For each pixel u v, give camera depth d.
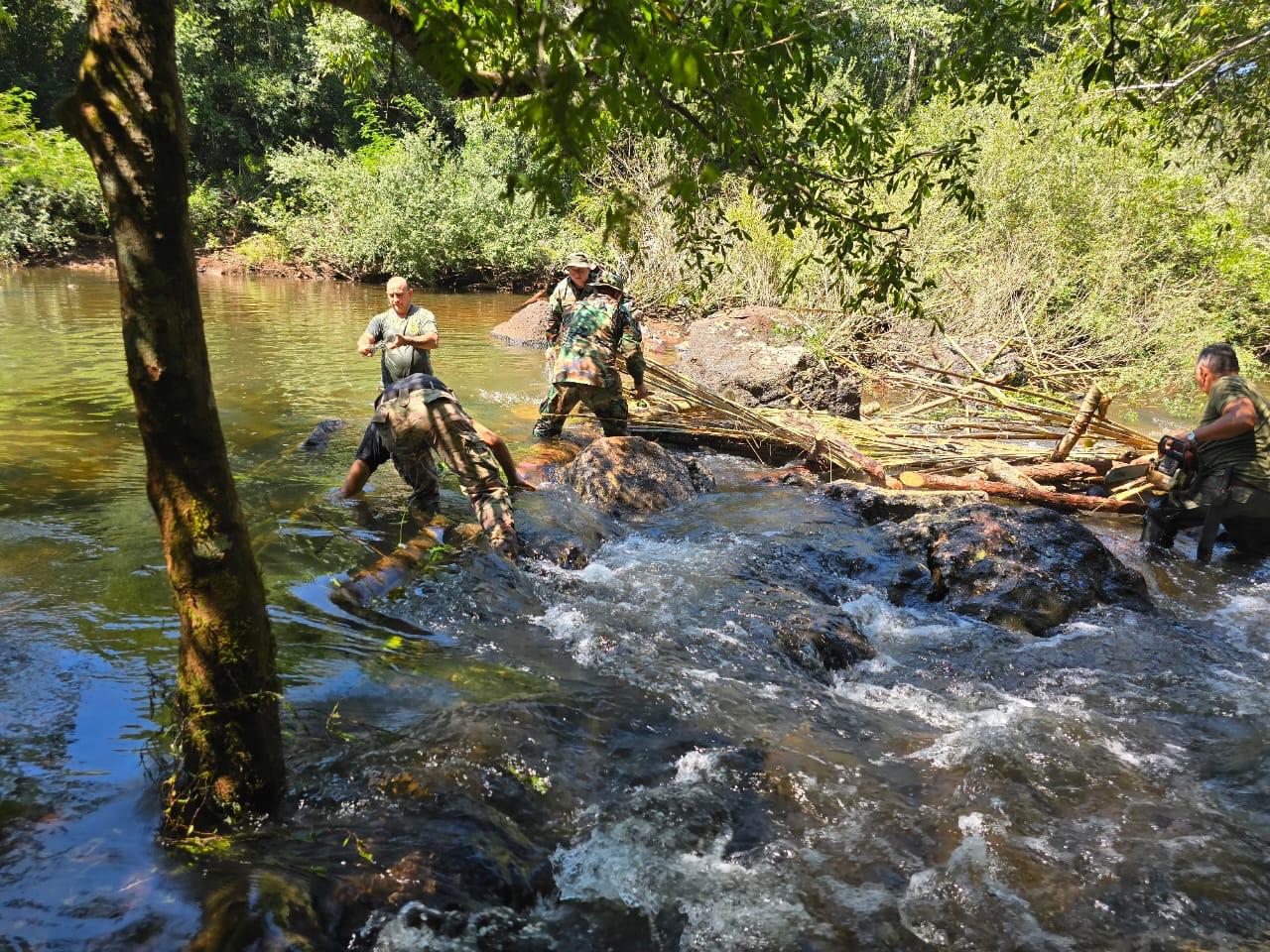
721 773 3.15
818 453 7.93
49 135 20.86
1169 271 13.79
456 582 4.59
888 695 4.04
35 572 4.32
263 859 2.36
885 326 13.80
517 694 3.54
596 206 7.61
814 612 4.62
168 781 2.53
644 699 3.65
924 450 8.23
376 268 23.17
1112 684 4.18
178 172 2.01
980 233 14.49
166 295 2.06
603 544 5.57
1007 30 4.55
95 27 1.91
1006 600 4.93
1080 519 7.04
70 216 23.14
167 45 1.94
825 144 3.88
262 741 2.48
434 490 5.73
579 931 2.38
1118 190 14.06
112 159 1.96
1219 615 5.19
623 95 1.90
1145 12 7.28
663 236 15.42
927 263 13.34
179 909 2.13
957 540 5.30
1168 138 8.75
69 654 3.49
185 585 2.30
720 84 2.54
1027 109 14.30
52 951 1.99
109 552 4.64
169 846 2.39
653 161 14.78
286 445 7.13
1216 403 6.00
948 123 14.45
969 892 2.64
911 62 21.36
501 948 2.26
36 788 2.64
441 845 2.52
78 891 2.20
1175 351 12.08
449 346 12.71
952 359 12.03
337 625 4.04
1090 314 12.96
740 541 5.72
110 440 6.98
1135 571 5.34
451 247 22.27
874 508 6.57
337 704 3.30
